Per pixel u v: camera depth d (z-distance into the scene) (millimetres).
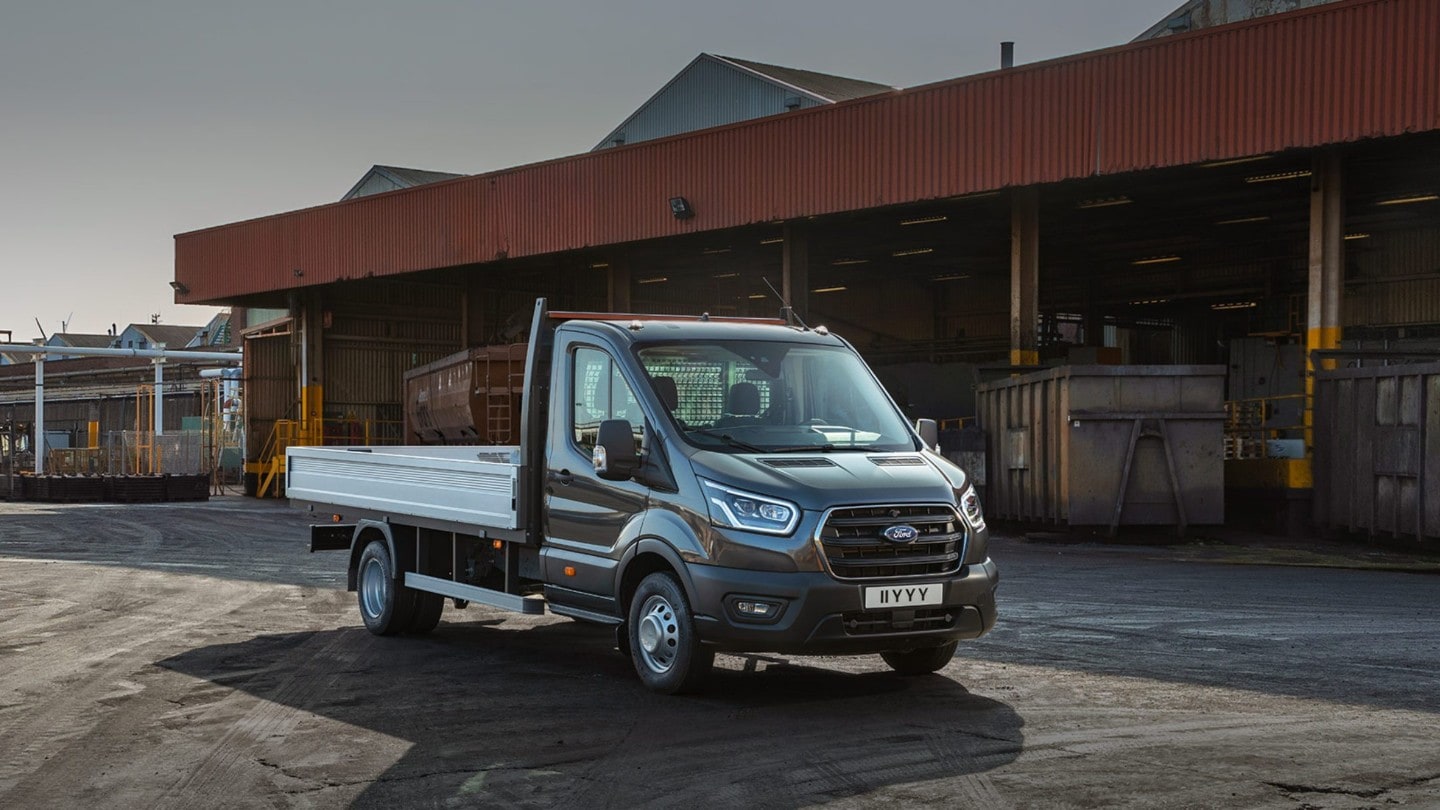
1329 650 10125
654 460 8406
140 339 110562
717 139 29641
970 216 34438
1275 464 22141
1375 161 26672
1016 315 26391
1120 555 19094
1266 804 5707
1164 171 28094
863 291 50812
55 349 50875
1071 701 8117
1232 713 7719
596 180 32344
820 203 27703
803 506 7676
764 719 7668
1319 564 17547
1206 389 21062
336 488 12055
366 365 43844
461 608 12062
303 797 6117
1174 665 9453
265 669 9664
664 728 7465
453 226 36031
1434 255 35344
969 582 7965
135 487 41438
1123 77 23266
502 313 46188
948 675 9062
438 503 10406
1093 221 35844
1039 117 24344
